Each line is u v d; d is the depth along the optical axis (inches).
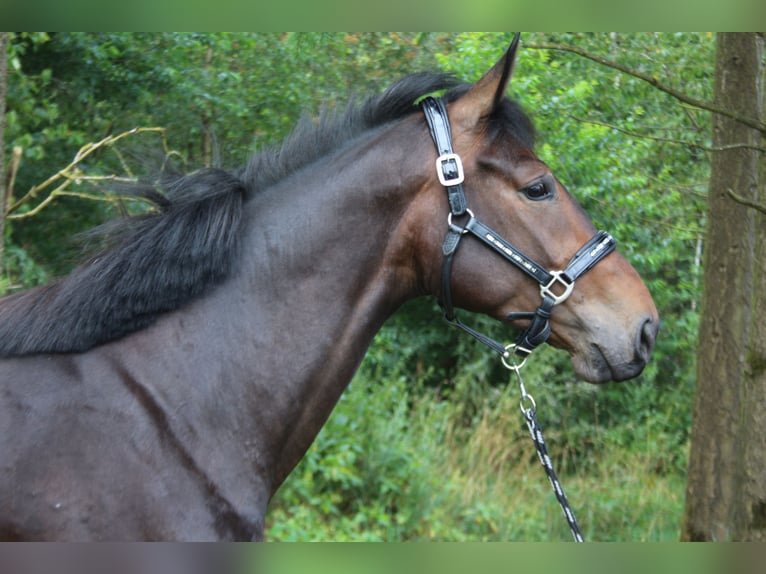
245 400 88.4
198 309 89.4
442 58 237.0
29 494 78.6
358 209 94.1
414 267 96.7
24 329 85.0
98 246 91.7
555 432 305.7
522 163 95.3
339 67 241.4
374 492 244.2
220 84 230.1
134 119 236.7
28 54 233.9
